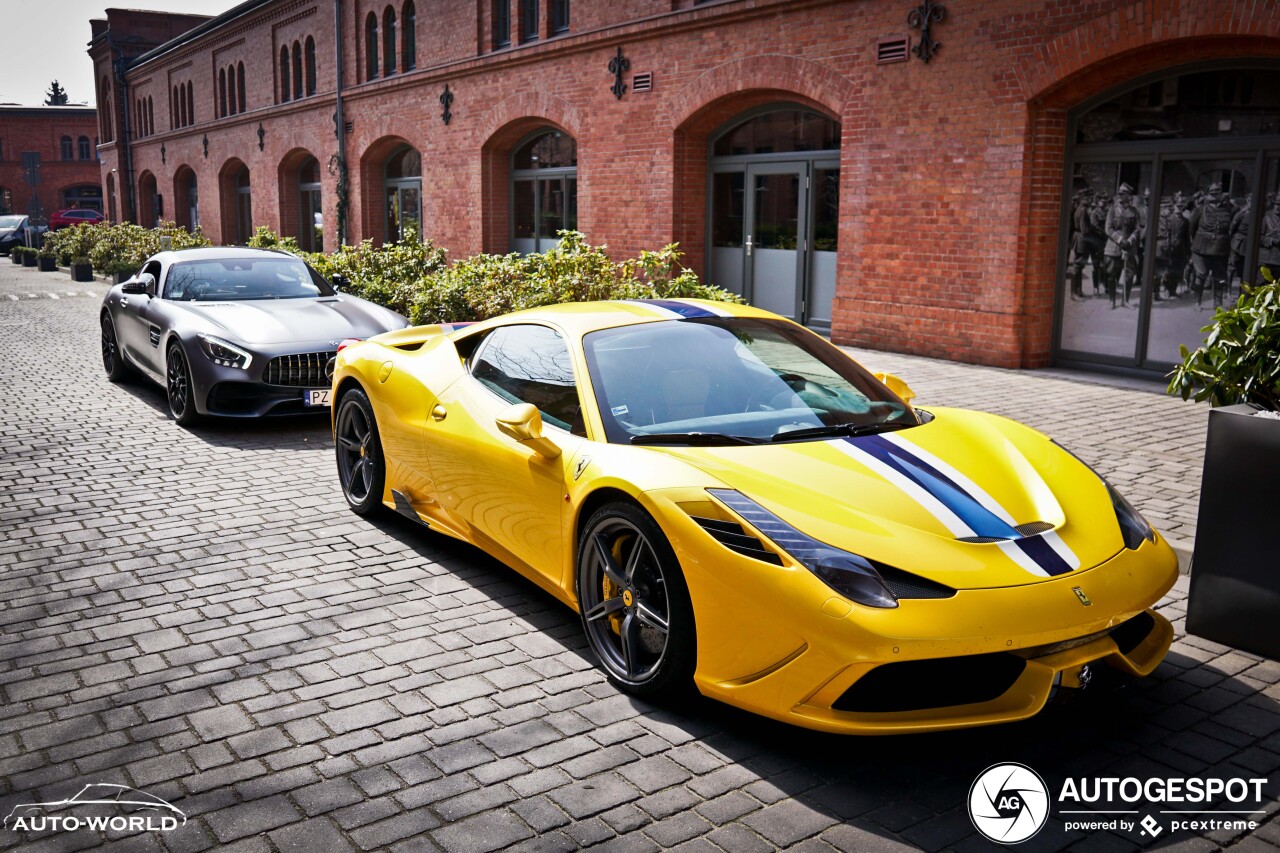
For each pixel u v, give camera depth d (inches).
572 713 131.6
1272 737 125.8
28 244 1454.2
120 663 147.2
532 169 731.4
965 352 430.3
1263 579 147.0
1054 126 401.4
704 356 157.9
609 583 141.4
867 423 149.2
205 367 301.3
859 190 468.4
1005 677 115.0
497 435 165.9
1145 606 120.1
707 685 123.3
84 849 102.8
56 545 201.2
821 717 113.0
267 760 120.1
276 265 370.3
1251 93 350.0
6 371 425.4
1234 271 361.4
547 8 658.2
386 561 191.9
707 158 575.2
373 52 903.7
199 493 240.1
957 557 115.9
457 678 142.0
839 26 465.7
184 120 1427.2
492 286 404.8
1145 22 351.6
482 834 105.1
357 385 218.8
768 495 123.6
